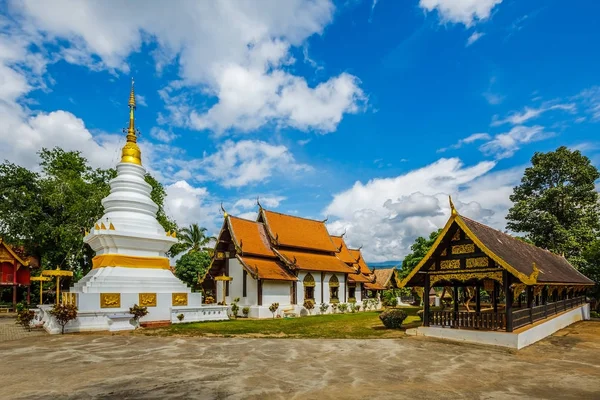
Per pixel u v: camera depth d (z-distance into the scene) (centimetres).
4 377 925
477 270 1584
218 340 1567
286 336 1738
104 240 2116
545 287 2005
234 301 2986
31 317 1888
